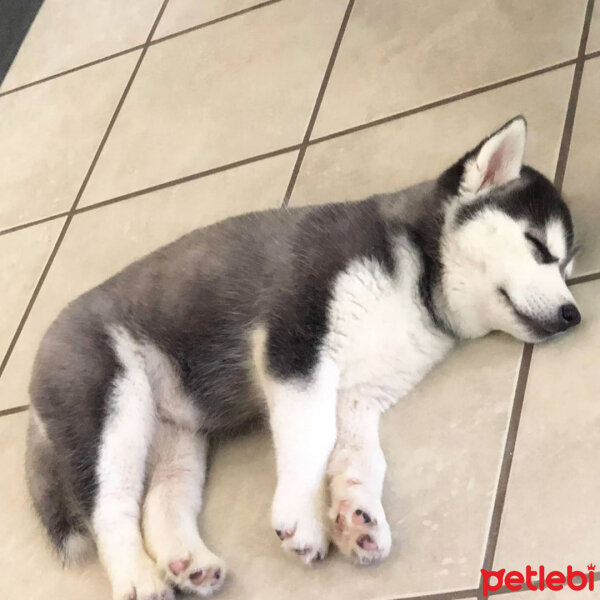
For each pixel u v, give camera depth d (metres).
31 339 1.12
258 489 0.89
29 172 1.33
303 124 1.19
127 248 1.16
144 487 0.92
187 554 0.83
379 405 0.91
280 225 0.95
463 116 1.10
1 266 1.23
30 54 1.54
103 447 0.90
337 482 0.83
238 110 1.25
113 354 0.94
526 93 1.08
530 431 0.82
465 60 1.15
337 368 0.89
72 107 1.40
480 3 1.21
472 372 0.89
